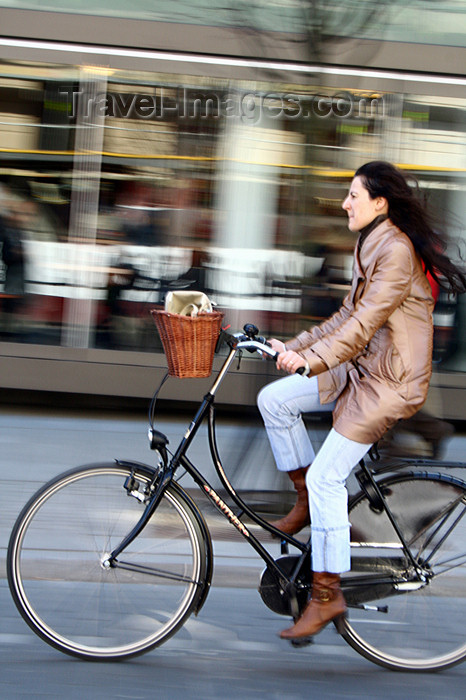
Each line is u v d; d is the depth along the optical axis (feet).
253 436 27.40
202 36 38.78
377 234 16.51
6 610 19.44
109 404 44.55
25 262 40.45
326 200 36.83
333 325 18.48
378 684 17.04
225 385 41.42
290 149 38.93
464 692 16.89
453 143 39.14
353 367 16.94
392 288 16.10
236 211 39.63
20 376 40.98
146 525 17.35
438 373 40.91
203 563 17.40
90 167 39.88
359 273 16.74
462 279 16.97
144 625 17.40
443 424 27.99
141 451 34.94
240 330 40.11
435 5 38.17
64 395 44.45
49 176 40.01
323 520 16.72
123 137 39.78
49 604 17.21
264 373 27.61
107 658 17.29
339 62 29.71
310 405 17.47
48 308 40.73
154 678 16.71
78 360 40.91
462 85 38.96
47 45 39.37
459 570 17.95
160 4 38.96
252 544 17.49
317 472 16.74
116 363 40.98
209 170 39.58
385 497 17.81
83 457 33.53
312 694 16.39
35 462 32.35
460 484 17.95
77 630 17.26
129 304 40.68
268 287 39.83
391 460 18.20
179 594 17.43
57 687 16.03
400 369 16.51
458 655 17.81
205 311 16.11
